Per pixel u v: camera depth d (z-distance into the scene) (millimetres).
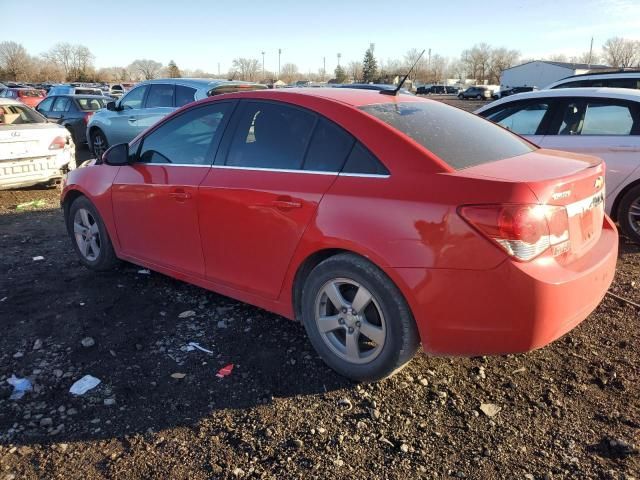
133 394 3100
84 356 3494
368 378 3113
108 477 2486
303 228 3166
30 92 27438
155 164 4227
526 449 2645
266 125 3555
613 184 5738
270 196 3324
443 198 2699
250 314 4062
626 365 3346
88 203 4801
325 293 3184
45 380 3225
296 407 2975
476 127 3592
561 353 3508
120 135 11164
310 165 3252
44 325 3900
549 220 2643
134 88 11070
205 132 3916
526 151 3449
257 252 3477
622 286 4590
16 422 2850
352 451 2637
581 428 2789
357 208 2947
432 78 111438
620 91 5906
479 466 2537
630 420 2836
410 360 3225
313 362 3412
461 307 2686
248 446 2676
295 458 2592
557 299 2613
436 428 2801
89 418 2893
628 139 5645
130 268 5035
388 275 2848
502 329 2648
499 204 2564
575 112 6031
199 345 3629
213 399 3055
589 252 3033
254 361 3432
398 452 2629
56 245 5832
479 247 2598
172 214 3990
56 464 2562
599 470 2500
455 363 3402
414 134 3068
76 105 15070
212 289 3918
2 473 2506
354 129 3119
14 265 5152
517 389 3129
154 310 4145
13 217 7164
